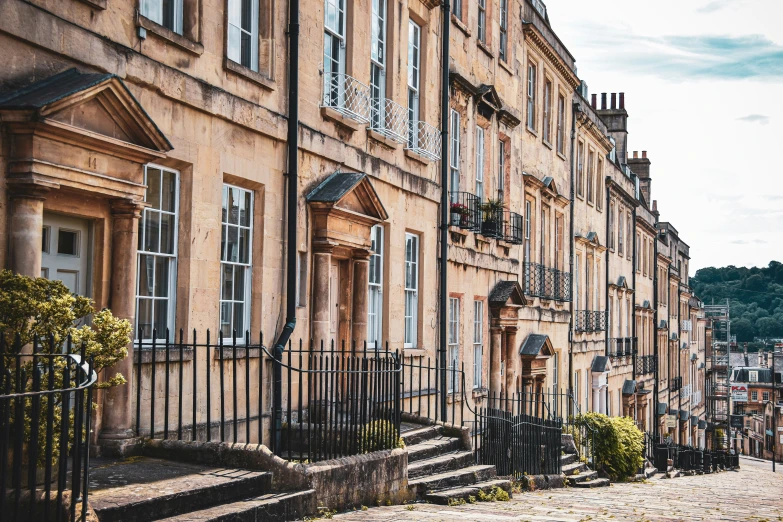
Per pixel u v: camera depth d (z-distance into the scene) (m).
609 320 39.09
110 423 9.66
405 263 17.86
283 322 13.05
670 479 30.70
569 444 23.41
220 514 8.20
